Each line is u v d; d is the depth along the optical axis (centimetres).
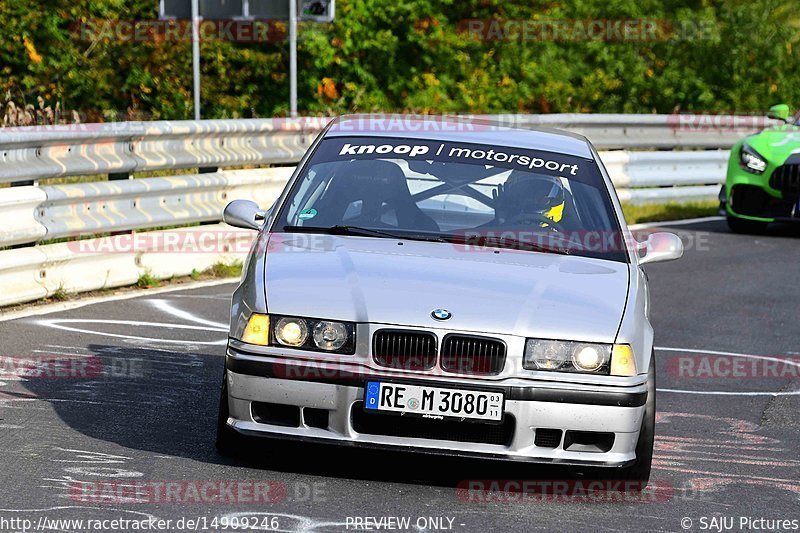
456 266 1523
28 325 2233
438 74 6619
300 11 4312
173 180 2778
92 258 2562
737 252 3750
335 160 1764
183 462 1473
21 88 4925
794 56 7688
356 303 1409
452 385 1370
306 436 1391
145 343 2156
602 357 1405
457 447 1387
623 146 4650
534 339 1396
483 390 1372
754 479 1577
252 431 1402
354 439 1381
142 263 2706
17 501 1294
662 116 4794
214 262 2911
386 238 1617
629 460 1418
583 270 1570
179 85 5306
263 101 5834
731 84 7444
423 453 1384
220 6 4459
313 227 1645
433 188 1709
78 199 2477
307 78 5944
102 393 1794
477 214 1681
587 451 1408
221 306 2530
